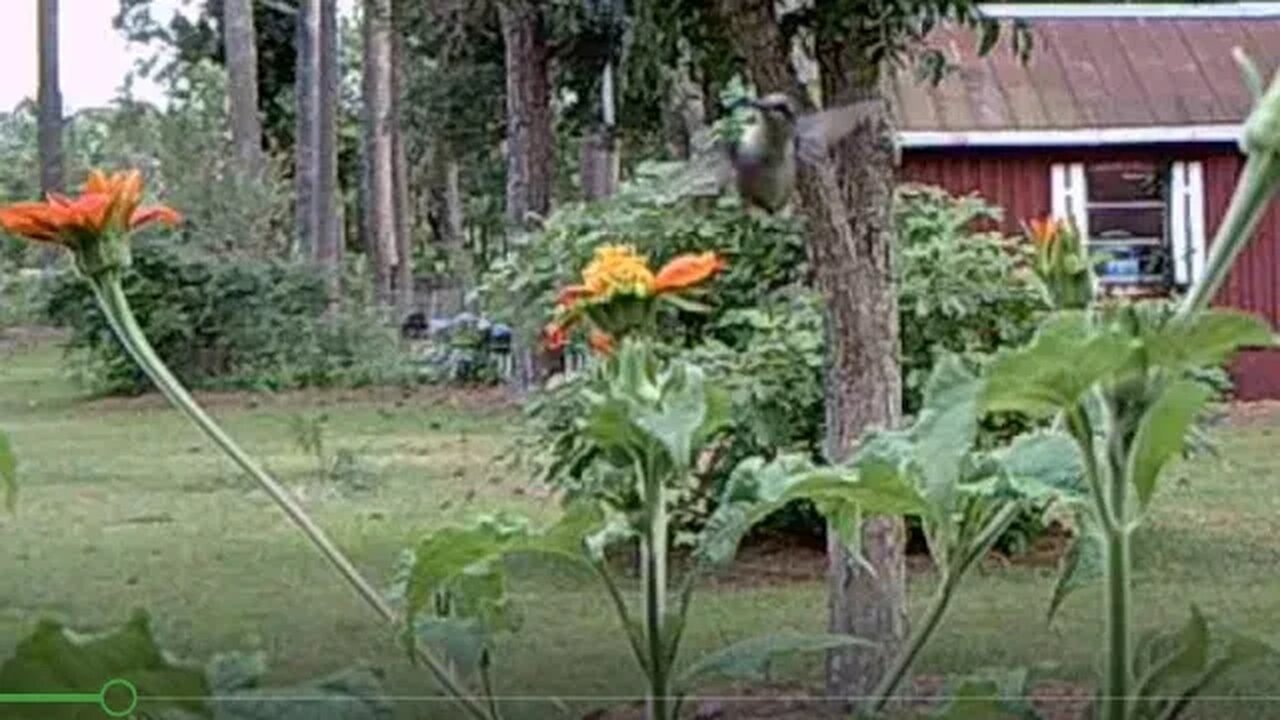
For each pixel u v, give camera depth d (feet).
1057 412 2.69
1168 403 2.59
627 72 14.19
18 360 60.90
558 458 18.25
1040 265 3.30
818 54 13.62
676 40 13.11
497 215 72.64
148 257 50.98
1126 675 2.67
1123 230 44.27
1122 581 2.67
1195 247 40.32
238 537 25.59
